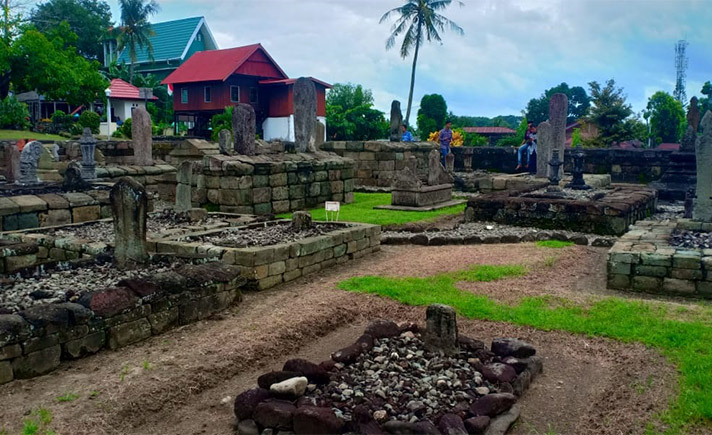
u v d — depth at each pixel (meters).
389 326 5.40
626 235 8.88
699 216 9.49
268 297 7.10
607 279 7.43
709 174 9.35
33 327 4.72
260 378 4.28
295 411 3.83
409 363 4.73
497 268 8.05
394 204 15.13
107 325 5.30
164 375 4.73
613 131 33.91
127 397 4.36
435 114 45.81
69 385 4.56
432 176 15.91
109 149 20.94
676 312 6.15
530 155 21.38
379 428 3.71
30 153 14.62
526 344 5.04
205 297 6.29
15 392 4.46
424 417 3.88
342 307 6.53
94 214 11.81
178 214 10.98
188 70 40.81
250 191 13.21
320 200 15.30
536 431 4.00
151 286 5.72
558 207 11.87
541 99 57.78
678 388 4.42
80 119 36.06
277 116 41.41
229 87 39.28
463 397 4.17
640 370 4.81
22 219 10.69
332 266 8.76
